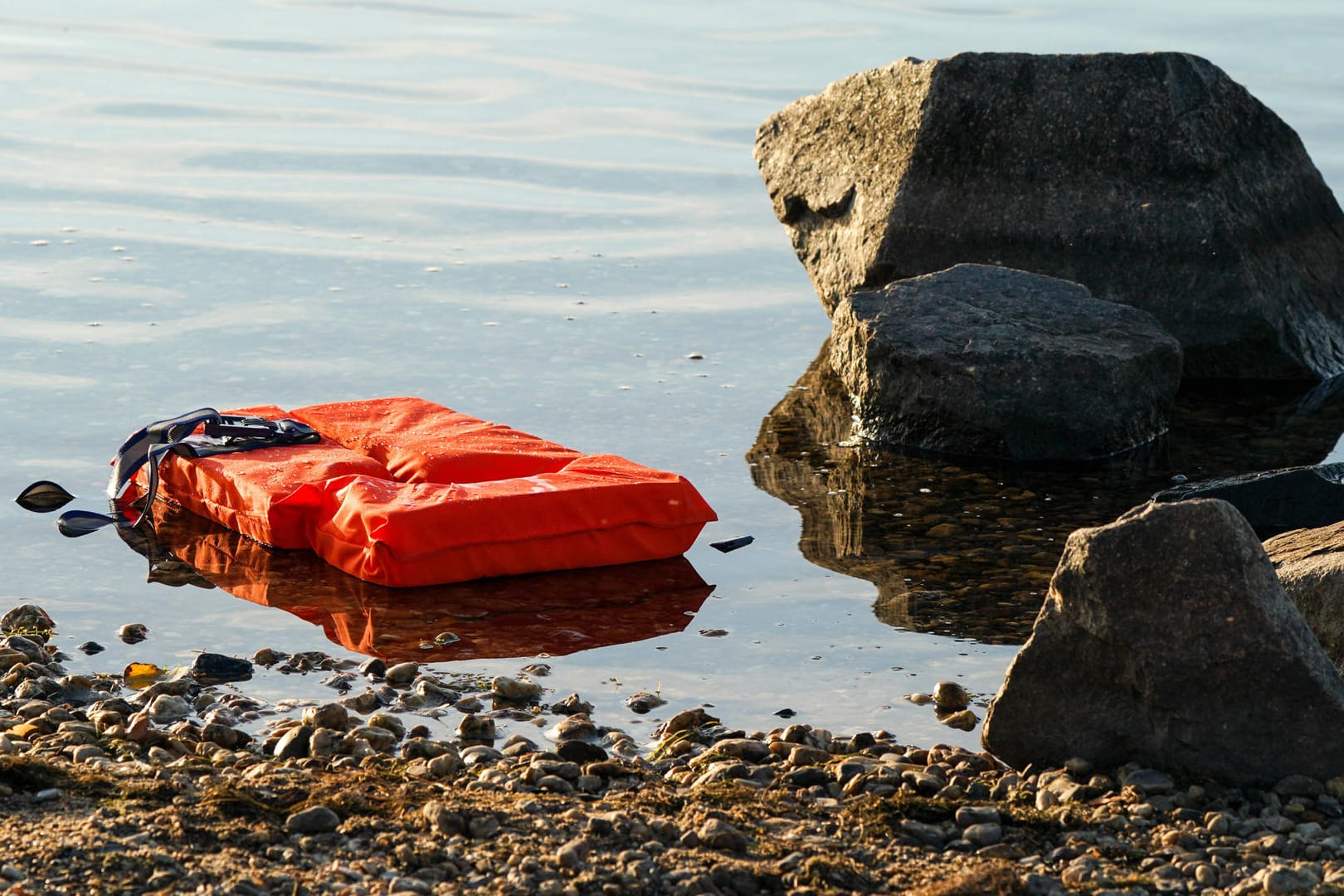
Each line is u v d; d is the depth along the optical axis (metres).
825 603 6.67
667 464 8.46
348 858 4.06
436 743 5.14
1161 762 4.76
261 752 5.07
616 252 12.51
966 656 6.15
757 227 13.29
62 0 23.42
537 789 4.71
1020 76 10.59
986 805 4.55
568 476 7.17
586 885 3.92
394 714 5.51
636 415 9.17
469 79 18.39
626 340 10.56
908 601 6.71
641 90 17.86
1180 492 7.57
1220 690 4.66
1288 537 6.25
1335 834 4.33
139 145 15.21
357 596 6.64
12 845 3.95
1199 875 4.08
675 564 7.12
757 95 17.47
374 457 7.70
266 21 21.83
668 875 3.98
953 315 9.29
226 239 12.42
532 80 18.30
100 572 6.87
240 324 10.48
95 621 6.34
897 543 7.42
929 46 19.42
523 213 13.44
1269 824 4.41
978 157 10.63
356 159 14.94
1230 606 4.64
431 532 6.69
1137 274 10.37
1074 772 4.82
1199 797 4.61
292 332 10.37
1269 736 4.65
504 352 10.17
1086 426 8.71
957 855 4.26
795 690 5.82
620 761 4.95
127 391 9.18
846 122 11.37
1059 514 7.82
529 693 5.70
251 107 16.86
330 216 13.16
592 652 6.14
